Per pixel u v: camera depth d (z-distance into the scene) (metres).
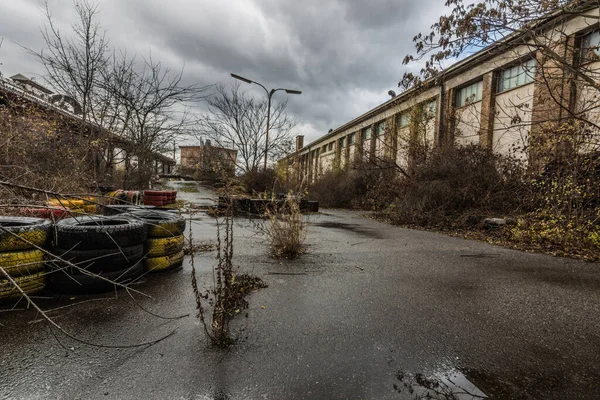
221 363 2.16
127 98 13.41
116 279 3.22
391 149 16.78
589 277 4.55
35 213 5.08
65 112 11.49
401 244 7.14
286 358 2.26
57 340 2.23
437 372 2.15
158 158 16.94
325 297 3.55
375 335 2.66
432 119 17.44
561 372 2.18
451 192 11.01
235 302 3.03
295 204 5.92
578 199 7.58
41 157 9.19
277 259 5.27
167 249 4.24
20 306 2.98
